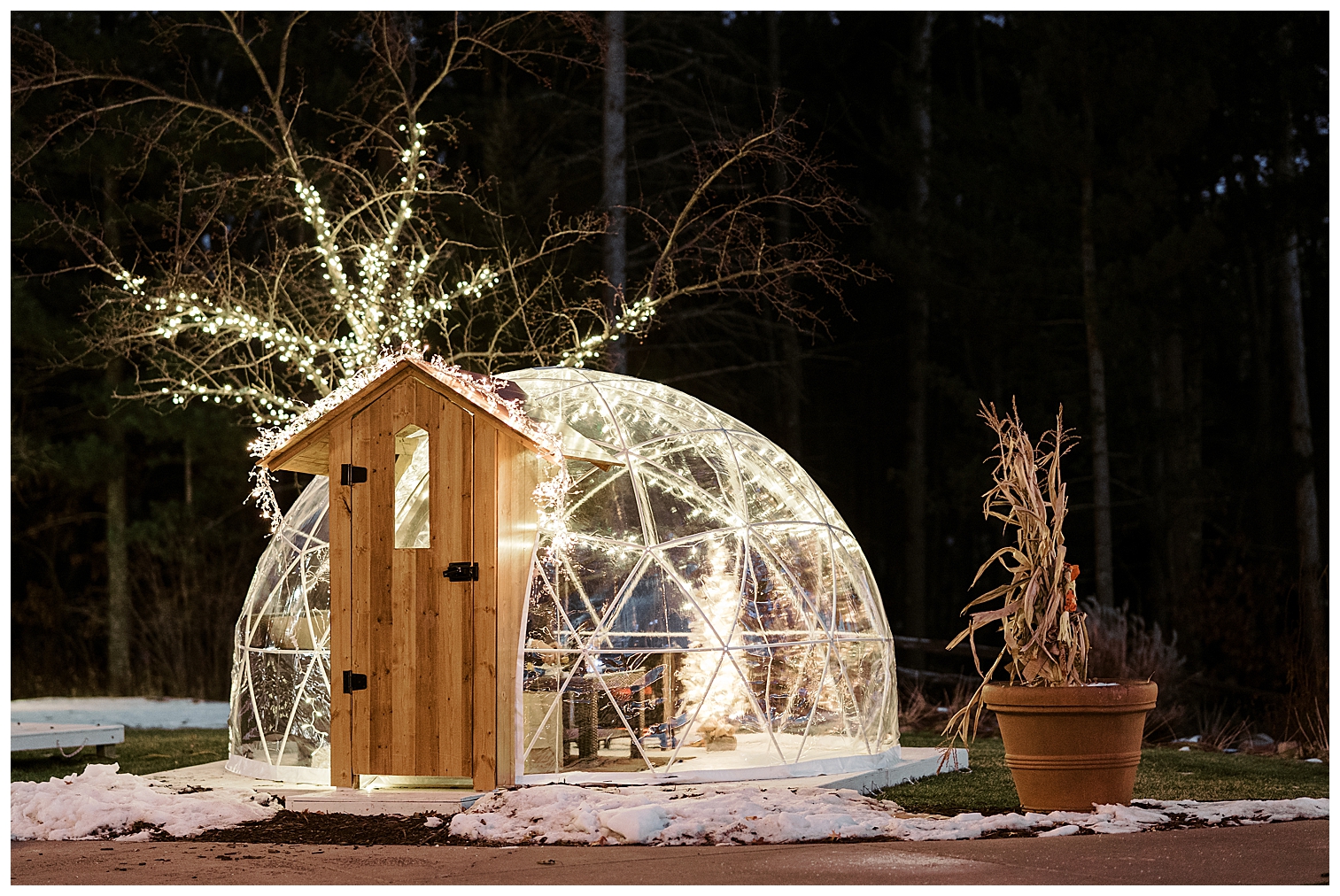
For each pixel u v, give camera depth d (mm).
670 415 10781
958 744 12781
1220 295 23828
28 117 22406
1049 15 21562
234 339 18094
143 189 24141
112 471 23750
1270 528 23328
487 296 19188
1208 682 17391
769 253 23375
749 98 28469
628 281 22656
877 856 6340
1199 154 22547
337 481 9125
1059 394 24328
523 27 21562
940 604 29797
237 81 25484
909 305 27453
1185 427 22719
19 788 8273
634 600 9352
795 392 27469
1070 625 7719
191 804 8023
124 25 25594
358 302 15867
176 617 23047
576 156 22609
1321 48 21516
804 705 9625
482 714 8672
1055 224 22922
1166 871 5859
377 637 8953
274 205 21469
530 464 9234
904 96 28422
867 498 30625
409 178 16562
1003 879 5730
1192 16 21266
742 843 6848
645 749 9102
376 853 6781
